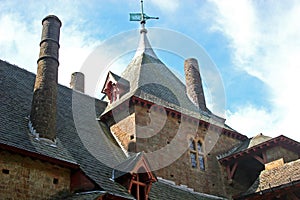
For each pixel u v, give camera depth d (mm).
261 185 18234
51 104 15133
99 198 12148
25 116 15273
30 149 13078
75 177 13766
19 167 12750
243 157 21062
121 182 14367
